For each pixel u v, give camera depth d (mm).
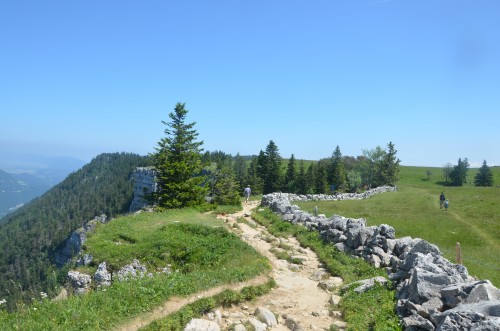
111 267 22359
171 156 50594
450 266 13781
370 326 11977
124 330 10891
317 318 13461
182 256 22531
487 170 139875
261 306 14500
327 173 120250
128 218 33281
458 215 41812
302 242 24641
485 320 8430
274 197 42438
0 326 10938
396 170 122250
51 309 12117
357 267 19047
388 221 36531
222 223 31734
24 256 158375
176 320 11938
